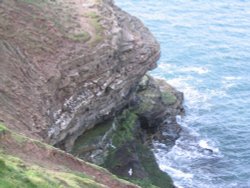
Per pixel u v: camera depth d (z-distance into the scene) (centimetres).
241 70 8725
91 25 5341
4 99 4247
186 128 6969
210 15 10788
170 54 9056
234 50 9362
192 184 5928
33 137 4050
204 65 8794
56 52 4884
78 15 5431
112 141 5553
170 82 8250
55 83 4688
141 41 5788
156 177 5778
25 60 4647
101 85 5169
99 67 5097
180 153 6444
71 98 4859
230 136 6906
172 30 9956
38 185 2850
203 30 10075
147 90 6569
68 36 5072
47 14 5162
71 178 3272
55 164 3512
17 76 4503
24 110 4303
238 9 11219
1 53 4541
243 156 6519
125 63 5528
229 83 8319
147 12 10644
